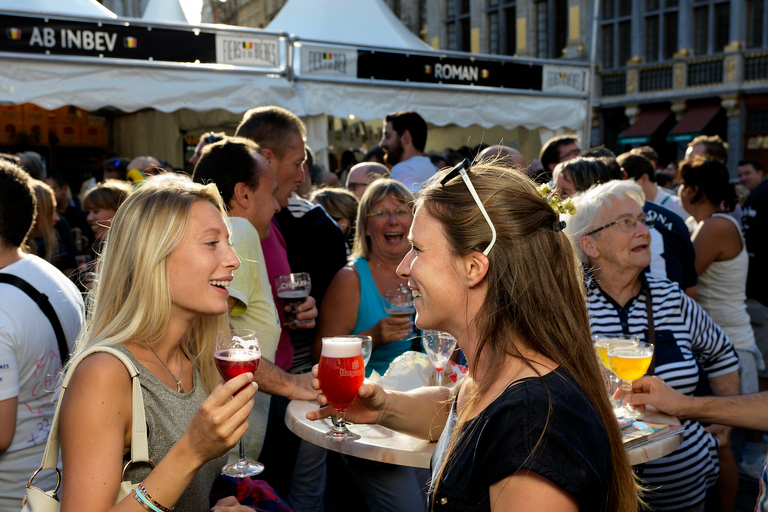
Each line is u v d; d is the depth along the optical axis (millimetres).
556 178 3787
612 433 1136
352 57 6133
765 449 4262
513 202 1204
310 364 3217
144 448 1383
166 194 1520
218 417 1241
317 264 3508
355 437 1830
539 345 1140
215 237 1529
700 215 4336
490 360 1174
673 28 20766
